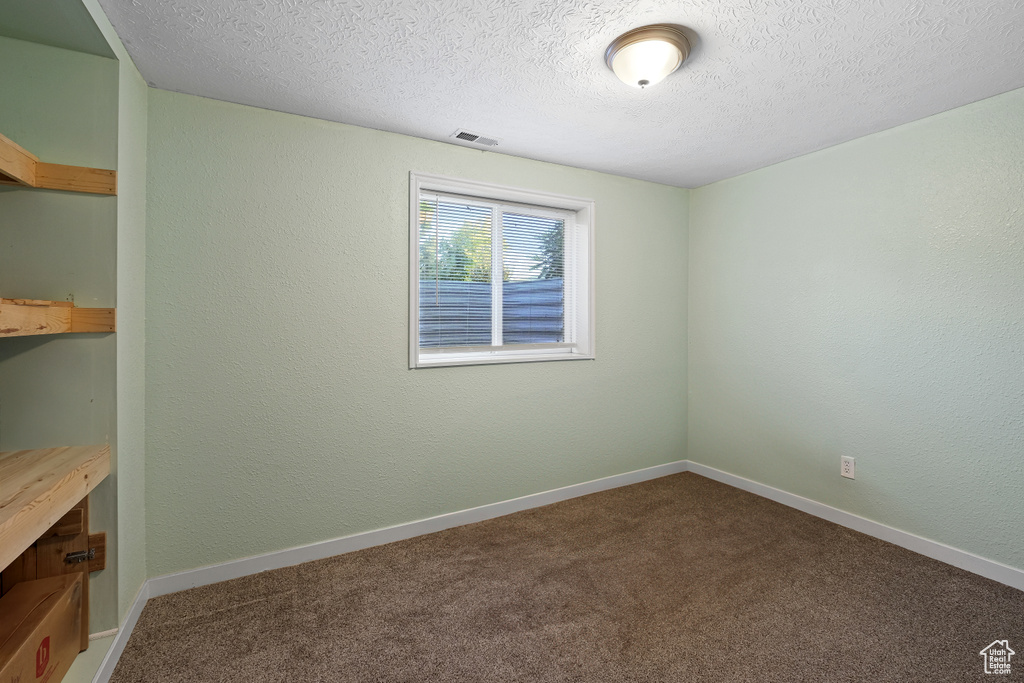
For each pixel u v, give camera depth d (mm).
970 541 2025
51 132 1420
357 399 2225
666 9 1373
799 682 1398
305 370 2102
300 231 2078
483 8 1367
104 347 1473
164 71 1707
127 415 1593
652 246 3227
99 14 1341
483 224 2715
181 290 1859
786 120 2176
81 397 1455
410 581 1953
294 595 1847
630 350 3150
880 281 2322
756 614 1729
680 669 1450
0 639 1111
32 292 1400
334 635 1610
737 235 3057
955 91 1884
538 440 2787
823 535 2377
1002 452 1932
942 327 2104
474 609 1761
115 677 1409
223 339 1938
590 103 1993
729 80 1799
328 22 1434
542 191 2746
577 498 2900
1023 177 1854
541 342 2924
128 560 1613
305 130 2086
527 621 1690
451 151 2451
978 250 1984
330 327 2152
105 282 1469
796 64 1681
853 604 1786
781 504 2789
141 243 1747
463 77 1777
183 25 1439
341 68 1705
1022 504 1881
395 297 2307
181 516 1878
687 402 3400
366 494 2258
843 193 2471
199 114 1890
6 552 924
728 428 3145
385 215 2271
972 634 1610
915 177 2182
